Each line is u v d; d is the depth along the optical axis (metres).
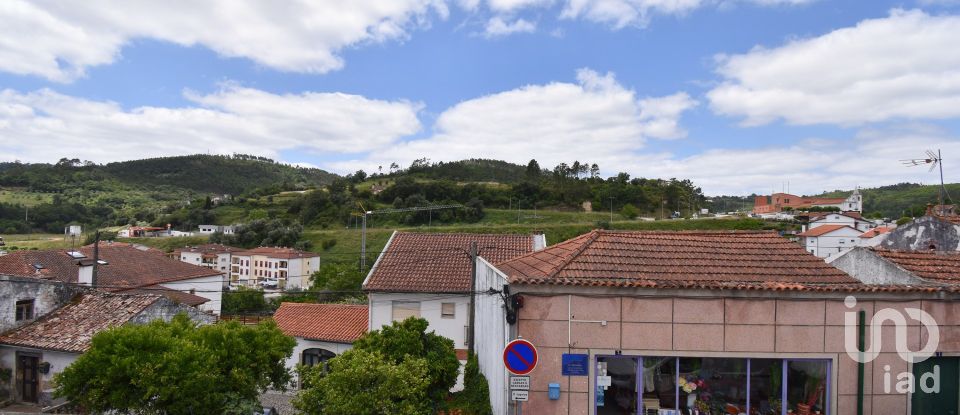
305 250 71.69
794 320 10.03
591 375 9.88
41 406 17.52
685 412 10.08
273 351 15.19
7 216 84.44
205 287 37.41
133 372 11.88
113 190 123.62
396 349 16.09
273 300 46.88
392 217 85.81
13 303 18.81
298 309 25.86
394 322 16.94
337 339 22.92
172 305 21.02
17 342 17.86
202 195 134.38
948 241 17.09
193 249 71.12
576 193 101.56
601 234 12.18
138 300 20.25
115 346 12.19
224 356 13.87
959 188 90.88
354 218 84.94
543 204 98.88
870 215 83.12
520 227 77.56
